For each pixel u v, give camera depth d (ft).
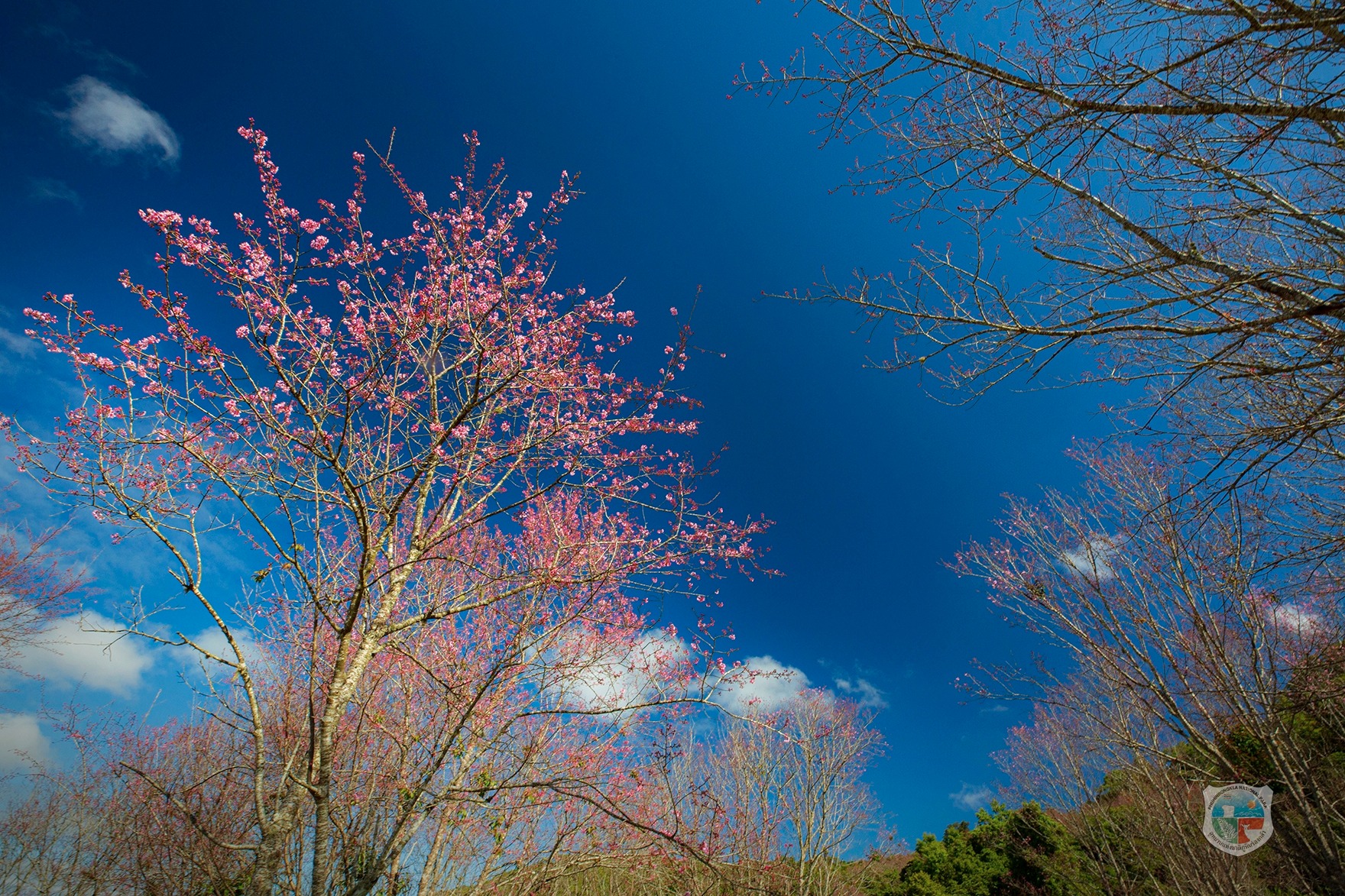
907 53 11.10
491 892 18.47
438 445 14.15
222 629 14.65
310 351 13.80
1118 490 27.07
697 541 17.87
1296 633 22.85
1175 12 10.45
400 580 17.16
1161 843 31.73
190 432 13.58
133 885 20.54
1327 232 11.71
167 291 12.19
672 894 23.36
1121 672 26.20
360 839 17.25
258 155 13.67
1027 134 11.05
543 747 18.89
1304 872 25.43
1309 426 10.85
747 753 36.65
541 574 16.92
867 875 52.06
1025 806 51.34
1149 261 11.54
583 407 18.49
